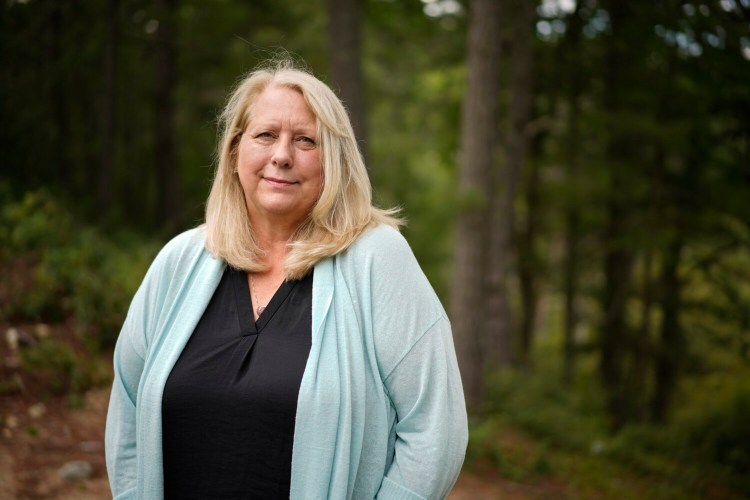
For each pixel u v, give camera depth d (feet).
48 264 18.72
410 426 5.08
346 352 5.00
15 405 14.25
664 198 37.76
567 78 40.27
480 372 24.89
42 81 26.35
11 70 25.61
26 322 16.84
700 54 29.58
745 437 29.40
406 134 50.60
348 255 5.33
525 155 43.32
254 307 5.44
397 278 5.19
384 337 5.07
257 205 5.52
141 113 35.96
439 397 5.06
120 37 29.86
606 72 38.29
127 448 5.65
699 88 32.12
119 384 5.75
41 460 12.94
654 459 26.66
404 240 5.46
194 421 5.14
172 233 31.83
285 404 4.93
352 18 27.43
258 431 4.98
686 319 41.86
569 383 46.09
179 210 34.73
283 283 5.37
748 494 23.67
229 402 5.03
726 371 40.81
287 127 5.39
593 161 39.75
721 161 34.78
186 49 34.37
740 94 29.78
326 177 5.33
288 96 5.45
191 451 5.16
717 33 26.63
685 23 28.84
